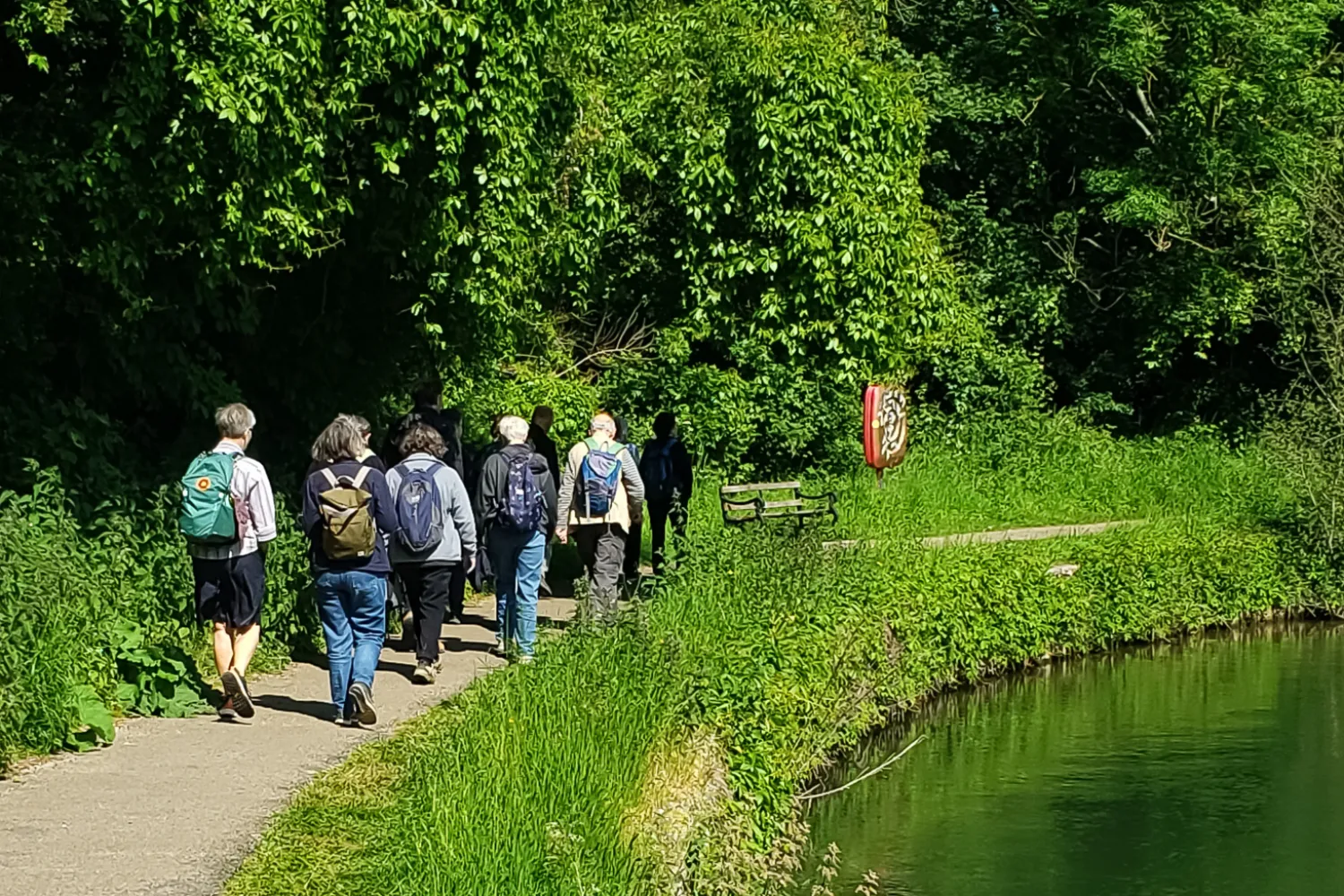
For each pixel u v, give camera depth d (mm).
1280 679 17516
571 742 7613
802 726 11461
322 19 10875
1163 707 15945
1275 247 26938
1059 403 32188
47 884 5988
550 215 14133
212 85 9867
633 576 14109
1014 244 30781
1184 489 25875
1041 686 16938
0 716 7668
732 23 20625
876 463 21203
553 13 12547
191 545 8992
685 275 21109
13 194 9719
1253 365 31859
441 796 6828
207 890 6016
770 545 13633
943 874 10391
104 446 10750
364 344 13945
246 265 11961
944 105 30031
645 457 14742
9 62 10117
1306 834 11375
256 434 13070
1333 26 31094
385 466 12797
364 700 8852
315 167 10906
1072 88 30359
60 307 10969
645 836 7598
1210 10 27688
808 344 20734
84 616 8812
